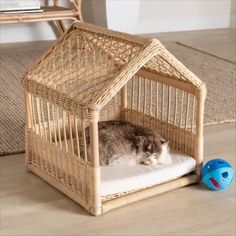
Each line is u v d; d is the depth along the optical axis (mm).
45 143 1781
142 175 1671
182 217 1587
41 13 3486
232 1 5152
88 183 1568
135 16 4219
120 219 1564
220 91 2939
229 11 5168
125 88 2137
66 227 1517
